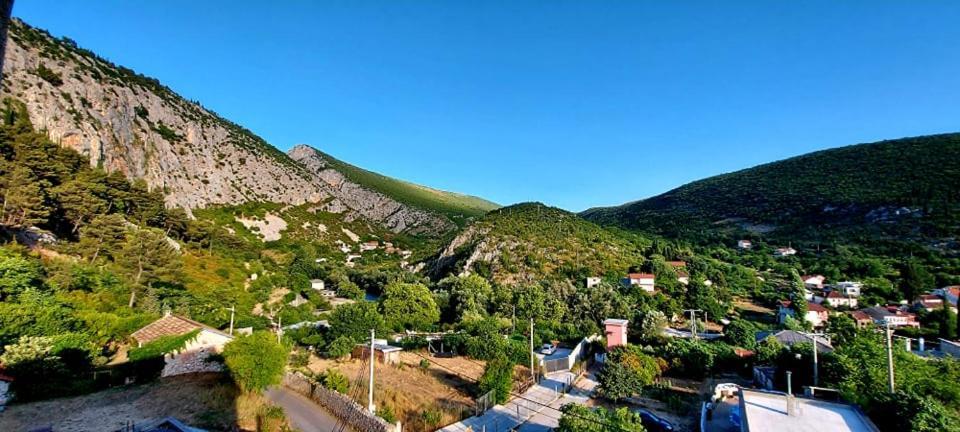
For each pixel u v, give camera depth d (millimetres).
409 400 29234
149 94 134500
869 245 107062
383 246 153875
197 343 33938
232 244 90438
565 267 84312
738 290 81938
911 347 49375
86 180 62094
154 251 52438
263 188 151500
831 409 19078
